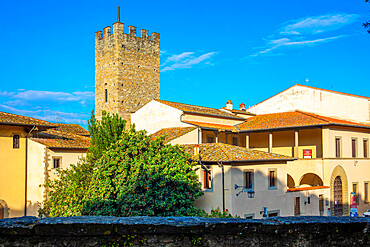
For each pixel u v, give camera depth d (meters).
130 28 63.41
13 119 36.53
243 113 56.28
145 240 8.87
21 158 37.31
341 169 42.66
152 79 66.31
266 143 51.03
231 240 9.27
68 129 52.59
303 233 9.61
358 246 9.80
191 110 48.16
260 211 32.22
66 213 26.45
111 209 23.84
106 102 63.12
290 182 44.88
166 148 28.77
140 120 52.19
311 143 46.88
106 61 63.47
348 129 44.94
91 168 28.56
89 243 8.71
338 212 41.78
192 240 9.05
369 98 47.81
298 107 54.38
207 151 33.12
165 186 25.62
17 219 8.97
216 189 31.08
